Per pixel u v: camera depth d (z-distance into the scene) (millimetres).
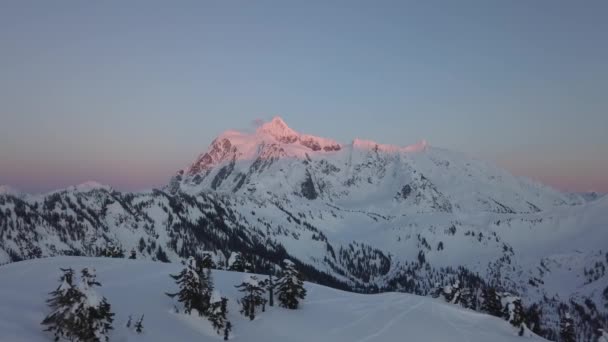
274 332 71875
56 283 68688
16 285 65312
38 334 46562
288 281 86812
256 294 77875
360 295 108188
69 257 92938
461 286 122688
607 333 109312
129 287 75625
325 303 95812
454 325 91000
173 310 67625
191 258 69125
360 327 81375
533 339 91625
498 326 96688
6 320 47250
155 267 93875
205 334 64312
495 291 119062
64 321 46594
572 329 117125
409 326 85312
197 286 67562
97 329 47875
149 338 56031
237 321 73625
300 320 80312
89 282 50000
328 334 75000
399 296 108312
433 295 132750
